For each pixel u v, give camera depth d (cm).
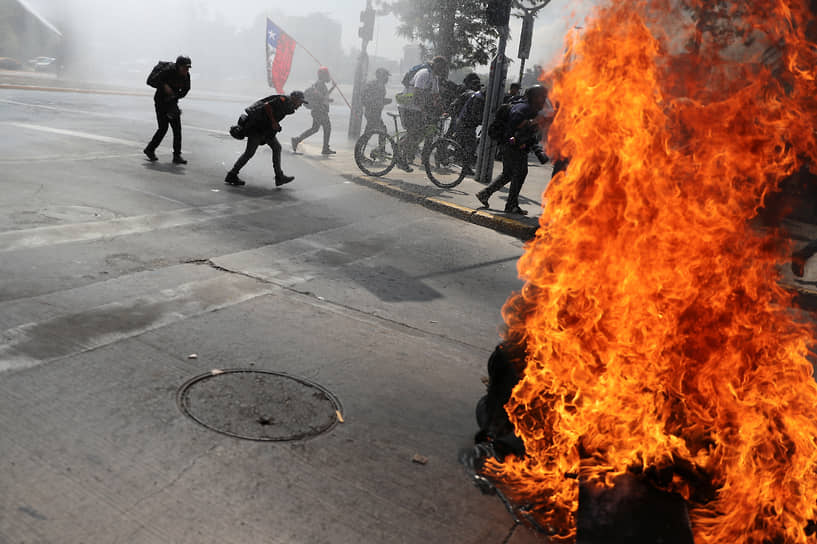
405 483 363
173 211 898
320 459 374
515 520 343
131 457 352
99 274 625
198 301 588
